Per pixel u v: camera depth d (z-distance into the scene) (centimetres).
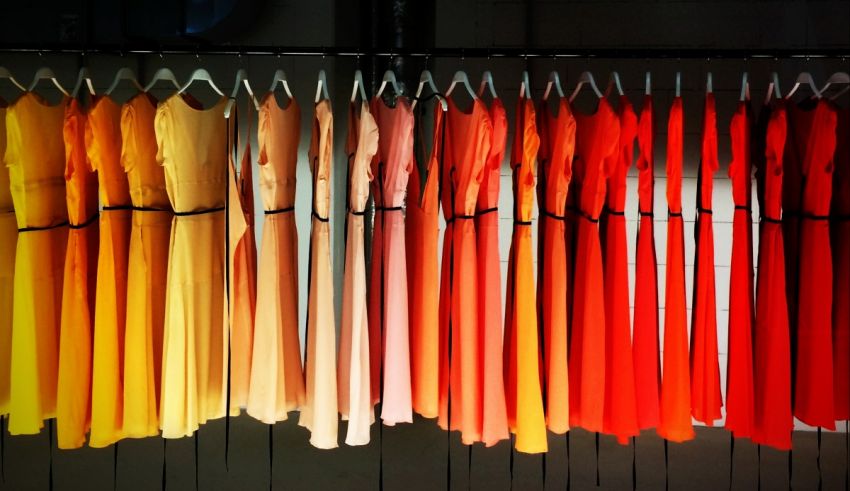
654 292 218
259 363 220
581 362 223
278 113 218
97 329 216
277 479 268
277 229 220
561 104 212
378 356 233
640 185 214
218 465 281
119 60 338
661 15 326
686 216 334
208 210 225
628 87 328
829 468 280
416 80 327
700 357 217
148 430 221
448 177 225
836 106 224
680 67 326
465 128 214
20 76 340
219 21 314
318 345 215
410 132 212
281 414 221
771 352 212
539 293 230
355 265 213
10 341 234
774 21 321
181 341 215
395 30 326
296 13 339
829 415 214
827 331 213
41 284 223
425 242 220
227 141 214
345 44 336
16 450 295
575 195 229
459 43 332
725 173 329
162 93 341
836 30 318
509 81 331
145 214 219
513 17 331
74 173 213
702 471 276
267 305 218
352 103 222
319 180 213
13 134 214
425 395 223
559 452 293
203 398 224
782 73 321
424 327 223
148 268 220
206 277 224
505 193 339
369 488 260
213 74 341
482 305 219
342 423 322
